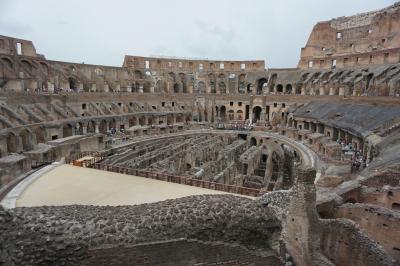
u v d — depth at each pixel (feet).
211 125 236.02
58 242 40.52
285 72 281.95
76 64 232.12
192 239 45.96
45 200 70.85
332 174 96.48
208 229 47.34
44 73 203.21
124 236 43.39
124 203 69.46
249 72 296.51
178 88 293.84
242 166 144.25
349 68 232.53
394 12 232.94
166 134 199.31
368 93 198.39
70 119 168.04
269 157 167.63
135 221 46.11
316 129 192.54
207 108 273.13
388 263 45.75
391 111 141.49
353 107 177.06
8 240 38.83
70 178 88.99
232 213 49.34
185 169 144.25
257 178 136.05
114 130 191.62
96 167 103.04
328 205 65.46
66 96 186.60
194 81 299.79
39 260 39.29
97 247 41.55
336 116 176.96
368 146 120.78
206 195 56.08
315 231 45.60
